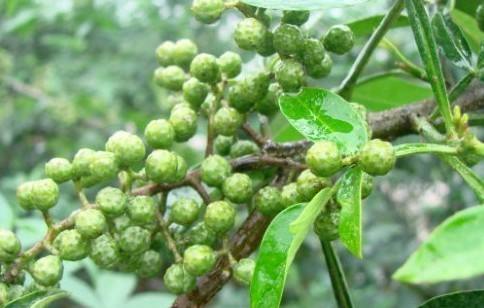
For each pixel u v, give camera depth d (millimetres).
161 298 264
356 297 355
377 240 359
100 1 369
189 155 384
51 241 109
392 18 120
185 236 116
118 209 109
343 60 290
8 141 482
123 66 535
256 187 125
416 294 349
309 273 376
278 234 93
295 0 100
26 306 102
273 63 123
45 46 536
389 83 164
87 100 447
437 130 121
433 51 100
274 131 179
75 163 111
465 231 62
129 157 111
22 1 343
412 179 349
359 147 95
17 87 418
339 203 93
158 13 456
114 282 262
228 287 413
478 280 314
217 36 497
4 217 176
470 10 146
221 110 122
